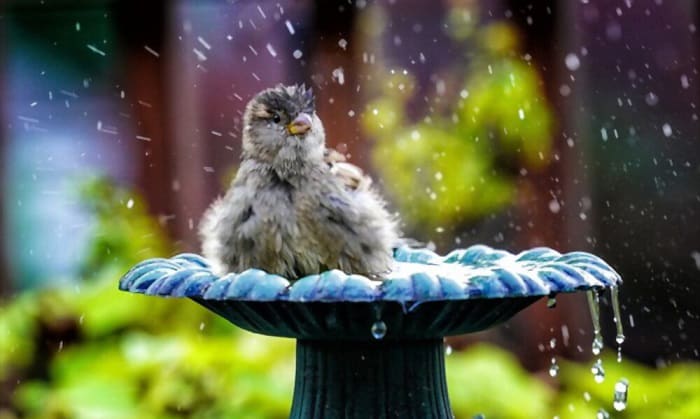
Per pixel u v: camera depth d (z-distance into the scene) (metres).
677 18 10.54
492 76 10.58
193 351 8.27
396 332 4.20
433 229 10.67
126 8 11.28
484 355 8.84
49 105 11.59
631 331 10.81
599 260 4.45
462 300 4.01
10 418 9.07
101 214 10.56
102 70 11.38
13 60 11.63
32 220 11.75
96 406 8.09
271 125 4.56
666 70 10.59
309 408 4.55
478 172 10.59
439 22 10.67
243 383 8.04
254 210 4.48
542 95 10.59
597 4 10.59
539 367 10.56
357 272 4.53
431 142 10.62
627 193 10.66
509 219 10.64
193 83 11.15
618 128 10.64
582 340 10.61
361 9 10.73
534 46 10.62
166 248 10.75
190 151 11.13
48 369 9.34
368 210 4.53
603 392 9.00
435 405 4.59
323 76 10.81
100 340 9.14
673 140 10.61
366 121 10.71
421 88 10.68
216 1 11.05
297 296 3.75
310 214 4.46
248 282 3.83
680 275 10.71
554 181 10.62
